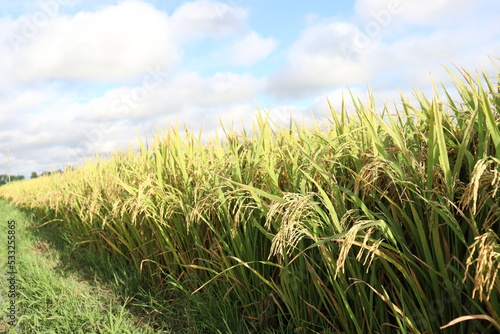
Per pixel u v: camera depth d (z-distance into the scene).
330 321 2.52
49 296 3.83
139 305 3.57
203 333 3.12
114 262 4.92
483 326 1.82
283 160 2.77
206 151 4.09
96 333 3.14
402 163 2.10
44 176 12.03
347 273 2.30
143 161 4.66
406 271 1.90
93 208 4.66
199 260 3.47
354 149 2.30
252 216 2.87
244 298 3.03
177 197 3.59
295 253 2.57
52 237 7.41
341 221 2.09
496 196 1.72
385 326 2.22
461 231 1.73
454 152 2.05
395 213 2.01
